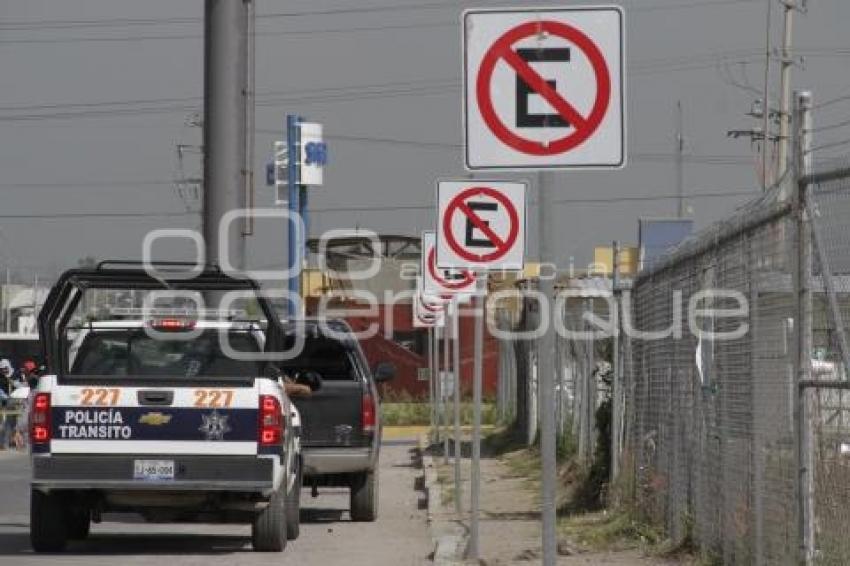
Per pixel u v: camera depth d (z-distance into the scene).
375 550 40.84
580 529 42.72
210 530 46.25
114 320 39.75
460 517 48.91
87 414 37.22
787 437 25.83
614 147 21.19
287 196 120.12
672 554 35.38
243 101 51.03
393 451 92.38
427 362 136.50
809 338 24.28
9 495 61.12
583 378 59.53
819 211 23.72
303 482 50.12
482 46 21.28
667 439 38.31
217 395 37.34
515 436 86.19
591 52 21.19
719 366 31.48
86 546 41.16
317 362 49.31
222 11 50.69
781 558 26.06
